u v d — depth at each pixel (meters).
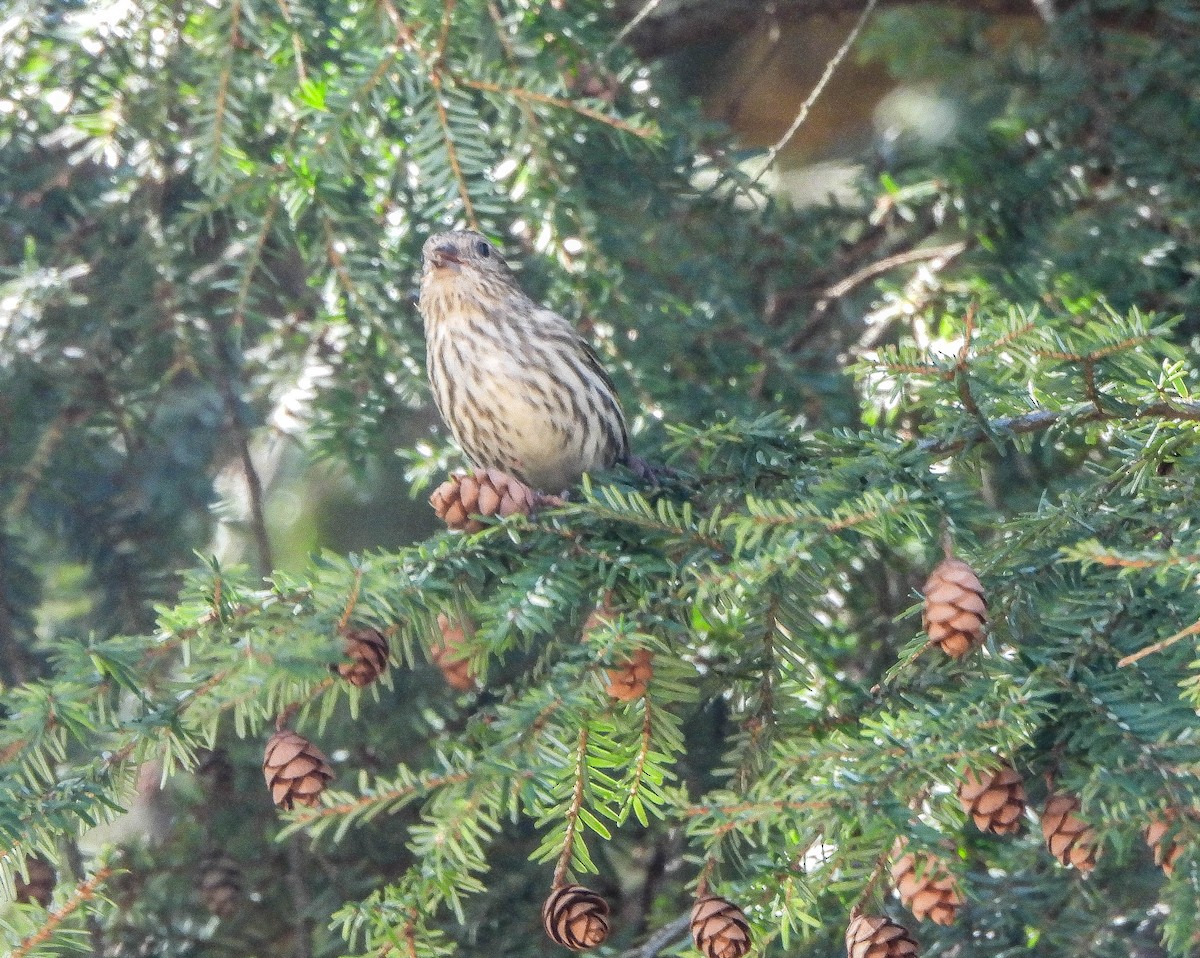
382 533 14.07
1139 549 5.97
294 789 6.00
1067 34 10.73
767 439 7.23
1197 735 5.38
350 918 5.86
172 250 10.39
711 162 9.91
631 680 6.26
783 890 5.87
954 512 6.18
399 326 9.84
